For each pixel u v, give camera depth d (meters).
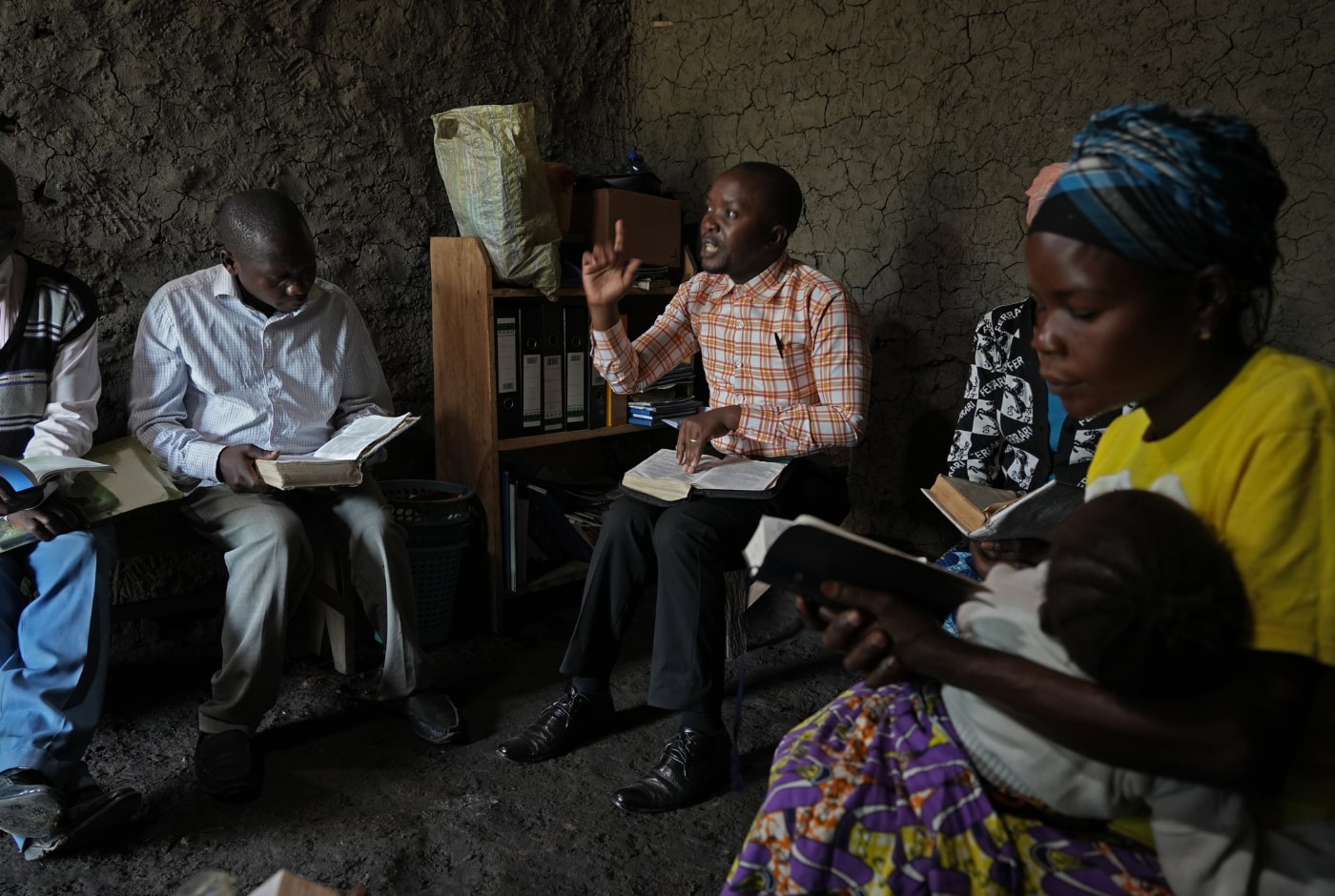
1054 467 2.35
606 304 2.59
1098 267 0.92
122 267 2.83
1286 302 2.64
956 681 1.01
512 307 3.09
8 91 2.59
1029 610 1.03
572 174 3.10
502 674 2.90
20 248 2.66
